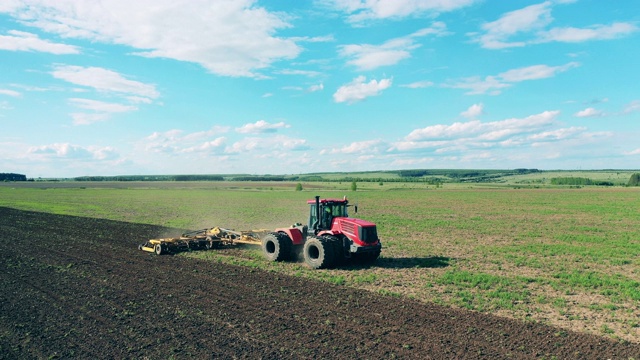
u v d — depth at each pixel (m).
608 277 15.35
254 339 9.12
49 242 22.28
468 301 12.14
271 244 18.17
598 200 66.38
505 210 47.56
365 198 74.19
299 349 8.62
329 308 11.29
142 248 20.05
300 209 49.97
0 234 25.44
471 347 8.80
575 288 13.88
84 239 23.48
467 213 43.66
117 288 13.11
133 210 47.28
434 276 15.25
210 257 18.52
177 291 12.80
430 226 31.61
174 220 36.00
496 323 10.30
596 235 26.95
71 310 10.98
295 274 15.31
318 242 16.28
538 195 83.56
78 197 75.81
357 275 15.29
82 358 8.16
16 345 8.77
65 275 14.80
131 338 9.13
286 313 10.84
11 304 11.45
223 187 140.75
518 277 15.07
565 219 37.34
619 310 11.58
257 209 49.88
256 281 14.14
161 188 130.38
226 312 10.88
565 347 8.90
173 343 8.88
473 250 20.97
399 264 17.39
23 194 86.00
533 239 25.00
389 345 8.87
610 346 9.02
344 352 8.49
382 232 28.05
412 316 10.71
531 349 8.76
